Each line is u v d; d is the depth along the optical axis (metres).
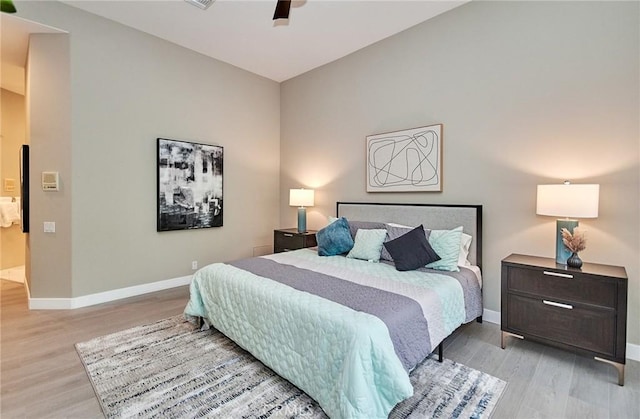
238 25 3.55
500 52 2.94
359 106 4.12
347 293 2.15
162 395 1.91
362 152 4.11
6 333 2.73
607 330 2.10
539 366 2.26
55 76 3.25
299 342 1.90
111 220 3.57
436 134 3.36
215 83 4.44
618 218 2.41
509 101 2.90
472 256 3.08
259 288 2.25
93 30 3.38
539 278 2.37
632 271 2.36
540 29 2.72
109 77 3.51
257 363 2.27
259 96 5.02
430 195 3.46
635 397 1.91
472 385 2.02
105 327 2.87
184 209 4.14
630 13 2.34
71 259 3.32
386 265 2.99
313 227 4.78
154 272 3.93
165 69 3.93
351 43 3.94
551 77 2.68
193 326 2.89
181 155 4.09
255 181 5.00
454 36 3.23
